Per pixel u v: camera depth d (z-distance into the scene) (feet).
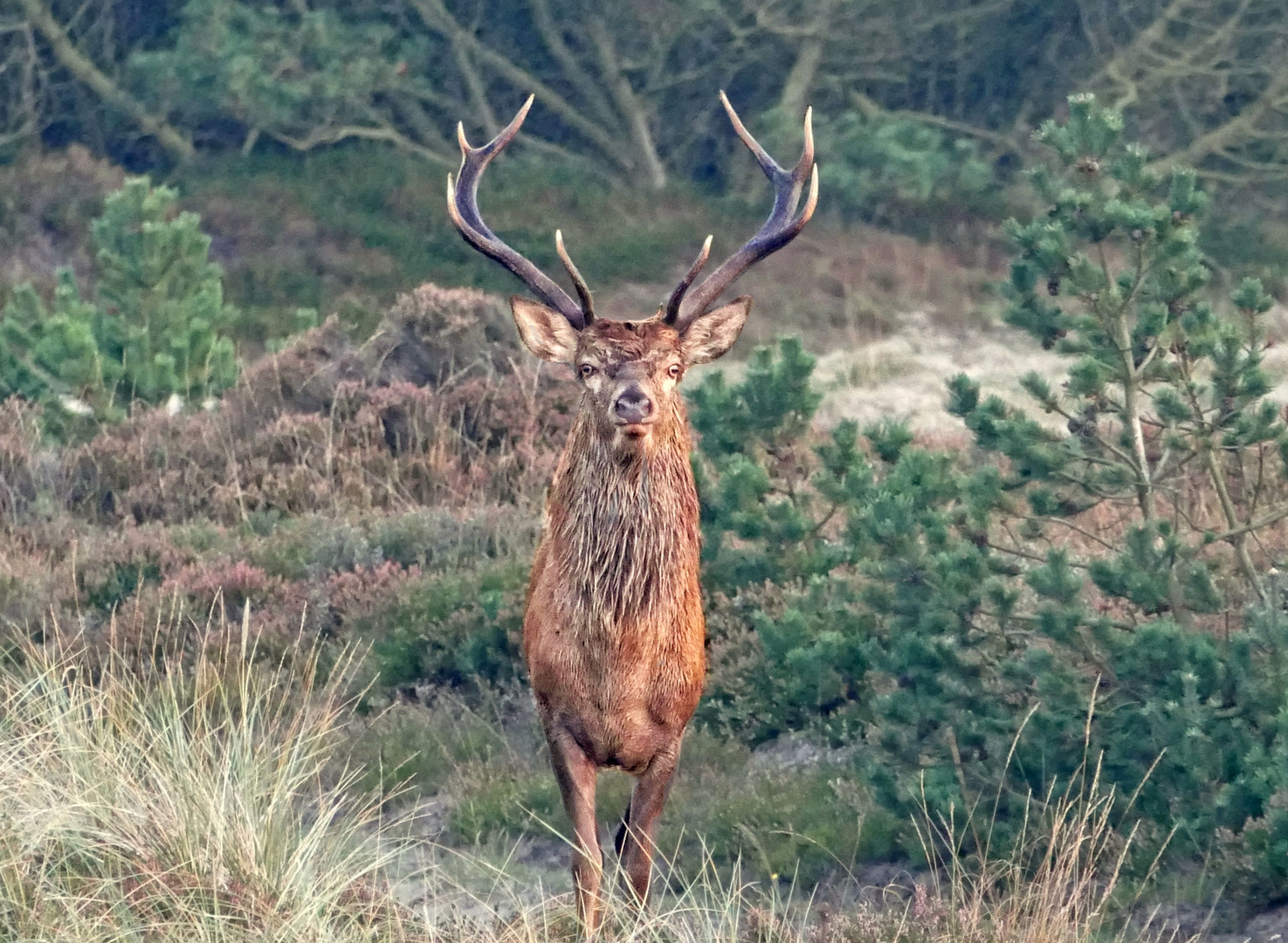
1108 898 59.72
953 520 71.00
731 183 288.51
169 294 155.43
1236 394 67.51
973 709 67.51
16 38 303.07
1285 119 270.46
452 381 130.21
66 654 85.10
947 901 61.05
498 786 76.69
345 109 293.02
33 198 246.68
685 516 57.21
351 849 63.36
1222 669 61.36
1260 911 58.13
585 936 54.34
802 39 290.35
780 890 66.59
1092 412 69.97
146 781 59.88
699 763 77.92
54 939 48.93
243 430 130.41
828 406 144.97
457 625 91.30
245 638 66.28
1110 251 126.11
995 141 282.77
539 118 309.63
